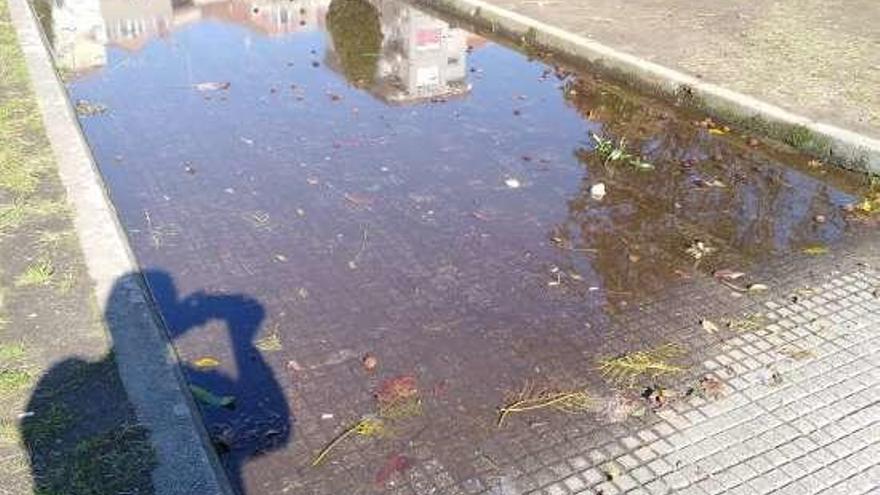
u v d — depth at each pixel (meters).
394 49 8.49
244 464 3.19
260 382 3.64
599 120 6.63
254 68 7.91
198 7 10.22
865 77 6.88
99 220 4.38
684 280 4.45
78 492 2.74
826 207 5.28
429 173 5.66
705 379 3.68
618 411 3.48
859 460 3.24
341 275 4.45
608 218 5.09
